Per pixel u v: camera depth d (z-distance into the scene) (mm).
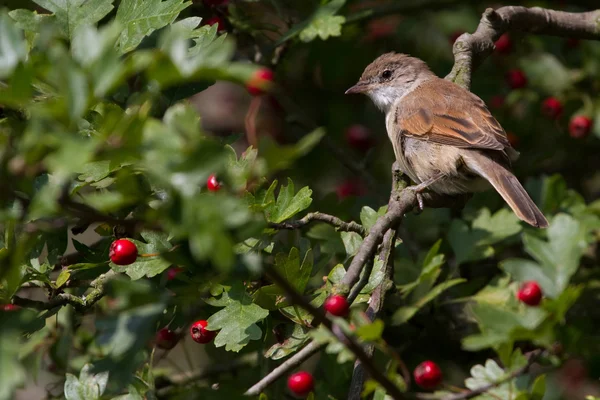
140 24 8211
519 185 10812
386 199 13430
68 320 8758
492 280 10875
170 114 5047
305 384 7887
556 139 14266
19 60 4844
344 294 7164
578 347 7234
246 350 10266
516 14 12203
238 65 4621
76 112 4648
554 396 11891
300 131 15344
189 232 4598
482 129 11492
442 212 12656
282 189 7859
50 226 6094
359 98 15758
